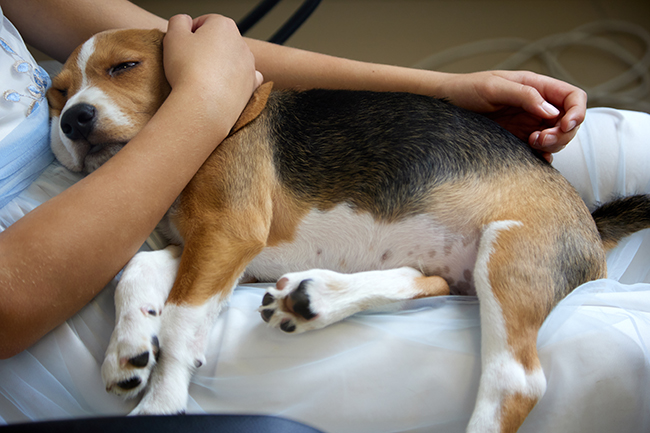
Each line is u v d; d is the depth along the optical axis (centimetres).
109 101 118
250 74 120
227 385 96
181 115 101
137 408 90
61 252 85
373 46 319
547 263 106
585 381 94
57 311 87
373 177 121
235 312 106
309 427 66
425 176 119
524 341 97
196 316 100
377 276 111
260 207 118
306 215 123
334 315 101
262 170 122
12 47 121
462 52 316
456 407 93
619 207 131
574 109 124
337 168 124
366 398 93
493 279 104
